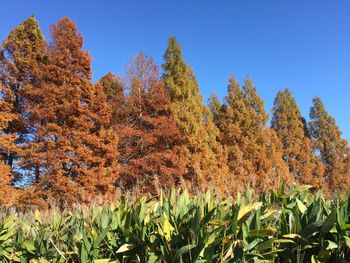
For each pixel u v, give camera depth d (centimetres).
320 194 315
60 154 1789
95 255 268
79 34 2077
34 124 2002
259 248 228
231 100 3073
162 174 1847
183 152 2033
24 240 339
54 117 1902
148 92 2275
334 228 228
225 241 229
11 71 2177
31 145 1867
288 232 237
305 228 227
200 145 2122
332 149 3841
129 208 299
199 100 2616
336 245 221
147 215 287
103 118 2008
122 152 2131
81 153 1828
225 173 2138
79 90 1952
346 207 251
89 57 2062
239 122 2950
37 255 317
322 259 221
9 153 2009
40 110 1897
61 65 2017
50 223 427
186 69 2584
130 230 271
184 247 225
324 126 3975
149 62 2311
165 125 2088
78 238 309
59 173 1722
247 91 3127
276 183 496
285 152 3547
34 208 1569
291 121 3719
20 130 2178
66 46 2041
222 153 2525
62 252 309
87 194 1594
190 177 1986
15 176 2053
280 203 304
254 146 2811
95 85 2083
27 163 1848
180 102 2325
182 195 319
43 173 1844
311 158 3619
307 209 245
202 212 267
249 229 240
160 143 2142
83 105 1964
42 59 2286
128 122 2252
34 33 2289
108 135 1973
